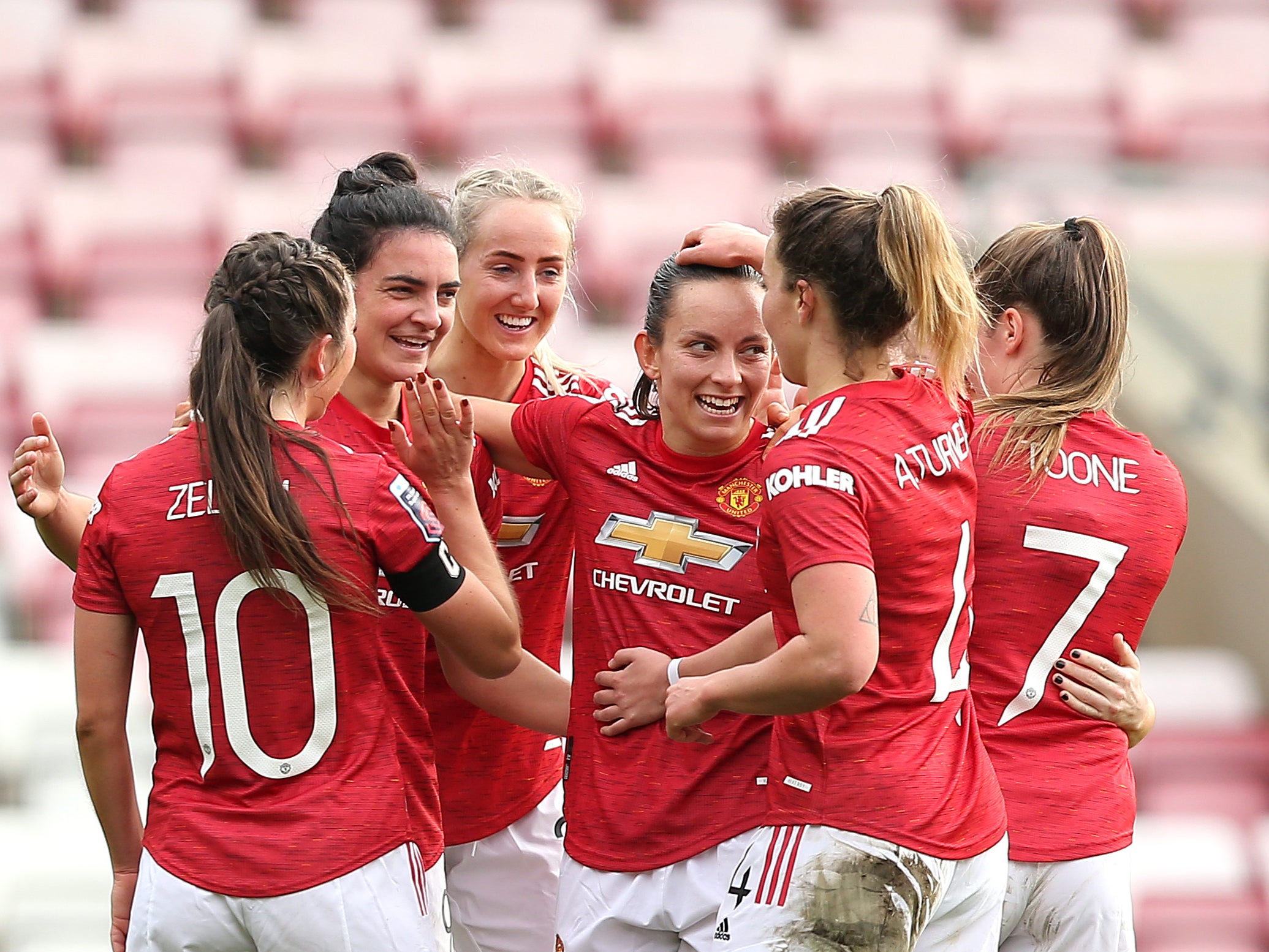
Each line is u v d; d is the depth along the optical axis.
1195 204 26.03
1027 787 9.14
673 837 9.46
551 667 11.49
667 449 9.73
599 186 34.50
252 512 8.21
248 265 8.58
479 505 10.45
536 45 39.00
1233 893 21.31
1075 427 9.51
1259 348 25.30
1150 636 25.70
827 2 40.91
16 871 19.11
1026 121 36.25
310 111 35.44
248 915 8.32
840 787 8.23
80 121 34.97
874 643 7.75
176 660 8.50
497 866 11.50
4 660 22.39
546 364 12.03
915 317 8.35
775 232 8.62
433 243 9.97
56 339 29.05
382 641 9.22
